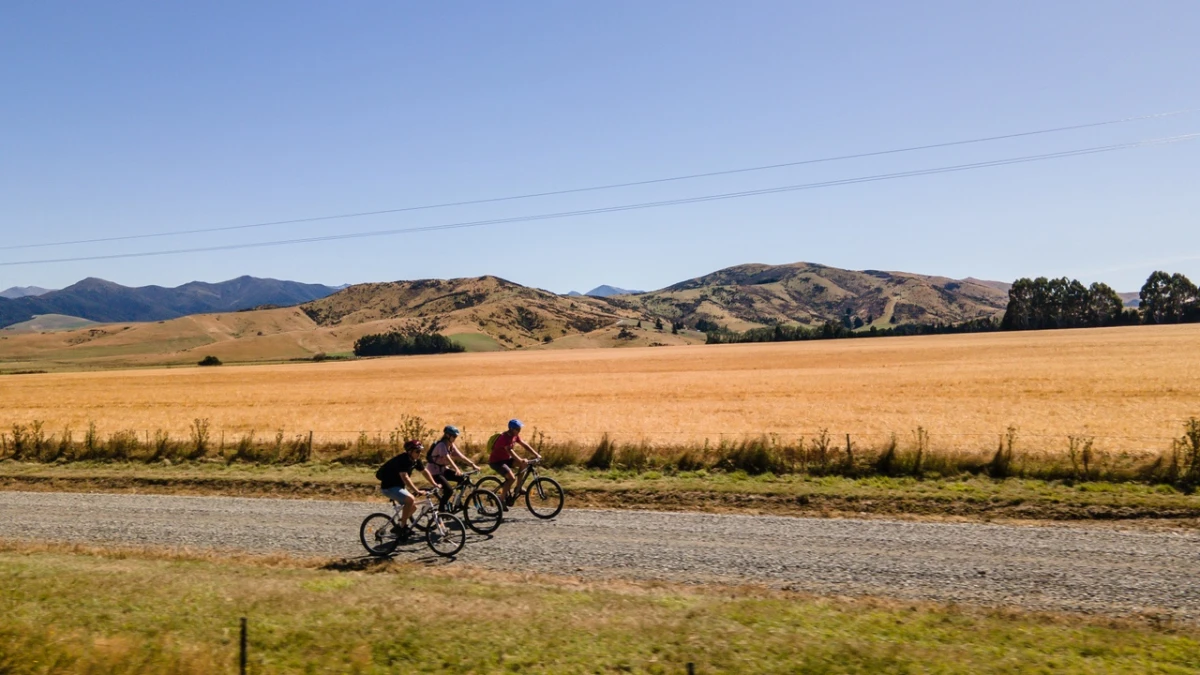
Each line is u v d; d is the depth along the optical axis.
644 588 13.02
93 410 55.16
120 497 21.92
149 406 57.44
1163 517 16.64
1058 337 119.81
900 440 29.23
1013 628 10.16
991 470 20.81
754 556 14.73
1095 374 57.25
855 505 18.66
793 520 17.52
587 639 9.44
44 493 22.80
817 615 10.62
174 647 9.04
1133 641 9.59
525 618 10.27
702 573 13.81
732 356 111.44
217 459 27.36
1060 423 33.31
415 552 15.55
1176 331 122.12
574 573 13.96
